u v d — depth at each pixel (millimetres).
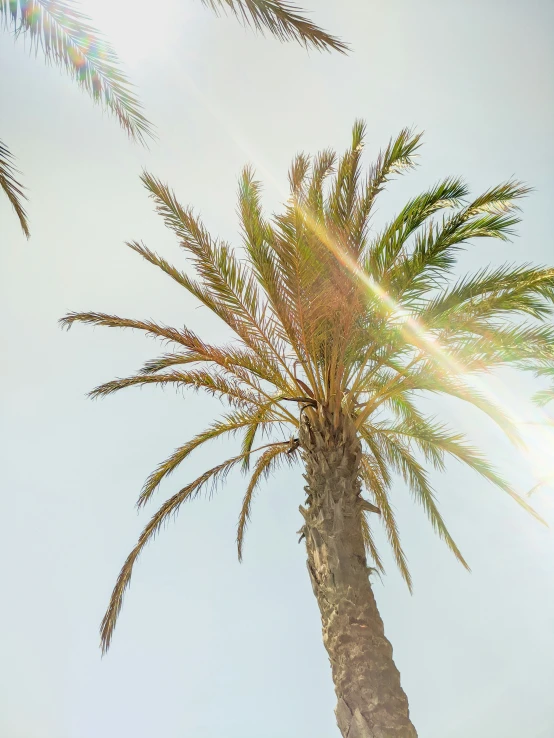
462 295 8828
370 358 10109
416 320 9109
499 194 8055
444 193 8250
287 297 9156
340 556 8375
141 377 10633
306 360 9805
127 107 6492
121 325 10320
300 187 9102
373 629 7848
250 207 9500
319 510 8883
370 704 7238
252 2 5238
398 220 8945
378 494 12742
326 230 9039
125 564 11359
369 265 9086
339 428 9531
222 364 9883
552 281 8203
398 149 8672
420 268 8594
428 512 12539
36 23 5660
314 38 5297
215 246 9398
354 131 9422
